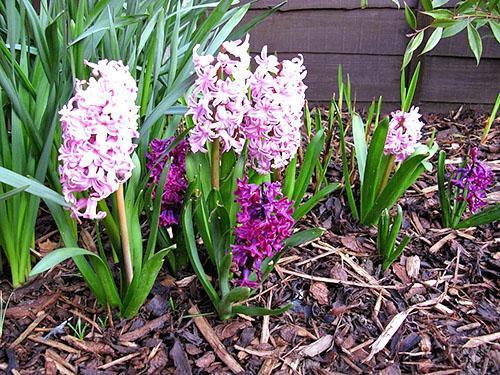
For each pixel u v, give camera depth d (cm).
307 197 82
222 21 76
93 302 61
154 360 55
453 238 75
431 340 59
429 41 75
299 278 67
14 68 56
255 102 56
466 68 115
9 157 59
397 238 75
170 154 61
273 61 54
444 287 67
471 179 72
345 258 70
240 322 60
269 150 58
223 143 58
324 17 113
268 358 56
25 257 62
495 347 58
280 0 112
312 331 60
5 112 77
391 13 112
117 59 59
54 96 56
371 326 61
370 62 117
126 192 56
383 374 55
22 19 56
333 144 98
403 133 69
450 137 106
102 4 56
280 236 54
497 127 109
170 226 64
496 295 66
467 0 70
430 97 119
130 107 46
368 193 74
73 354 55
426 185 88
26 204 59
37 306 60
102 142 43
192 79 56
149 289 56
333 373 55
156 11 71
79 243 69
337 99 121
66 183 46
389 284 67
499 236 76
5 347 56
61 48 58
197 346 57
